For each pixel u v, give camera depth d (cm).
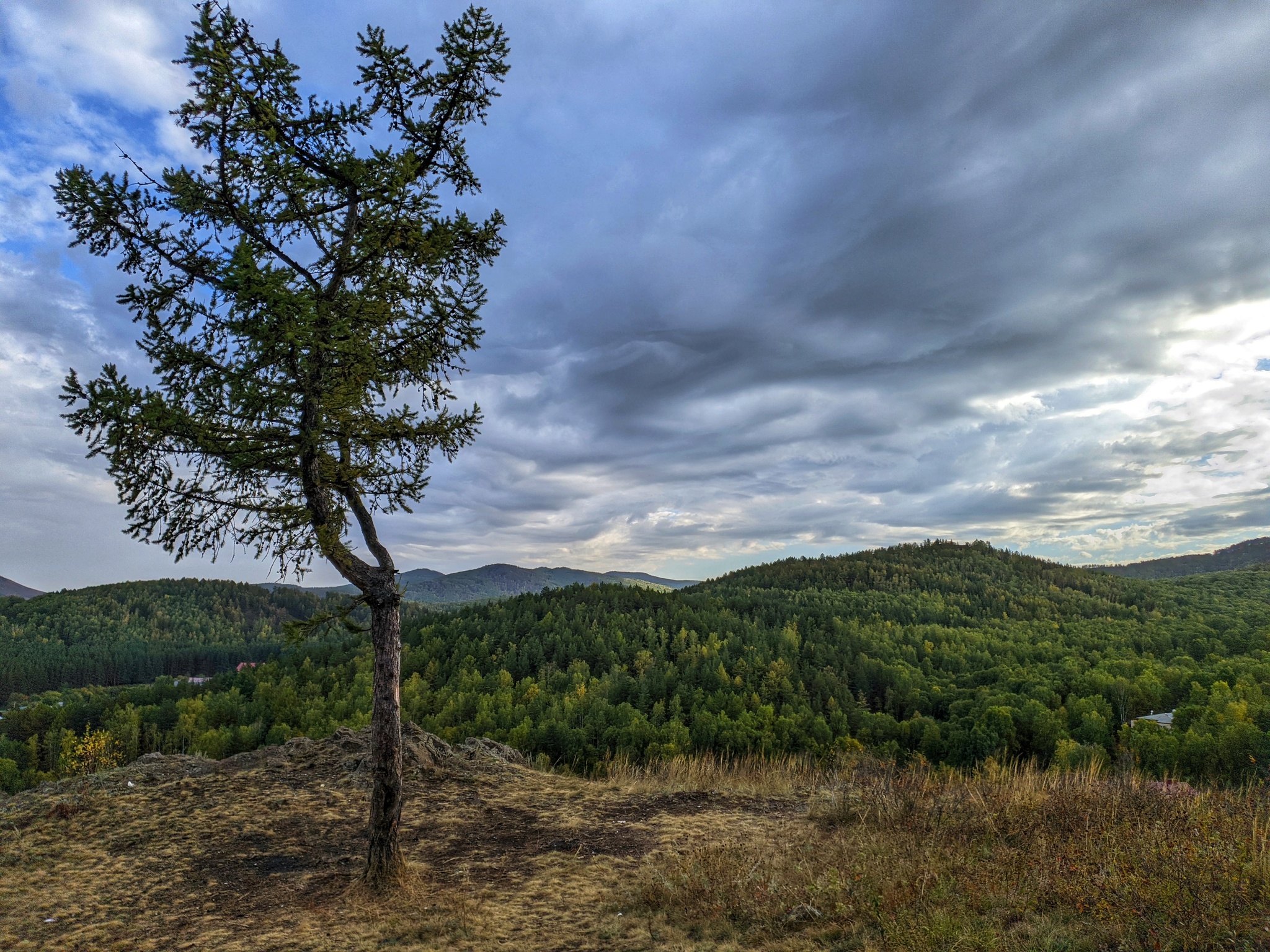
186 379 750
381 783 805
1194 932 433
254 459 788
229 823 1001
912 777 1043
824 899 607
